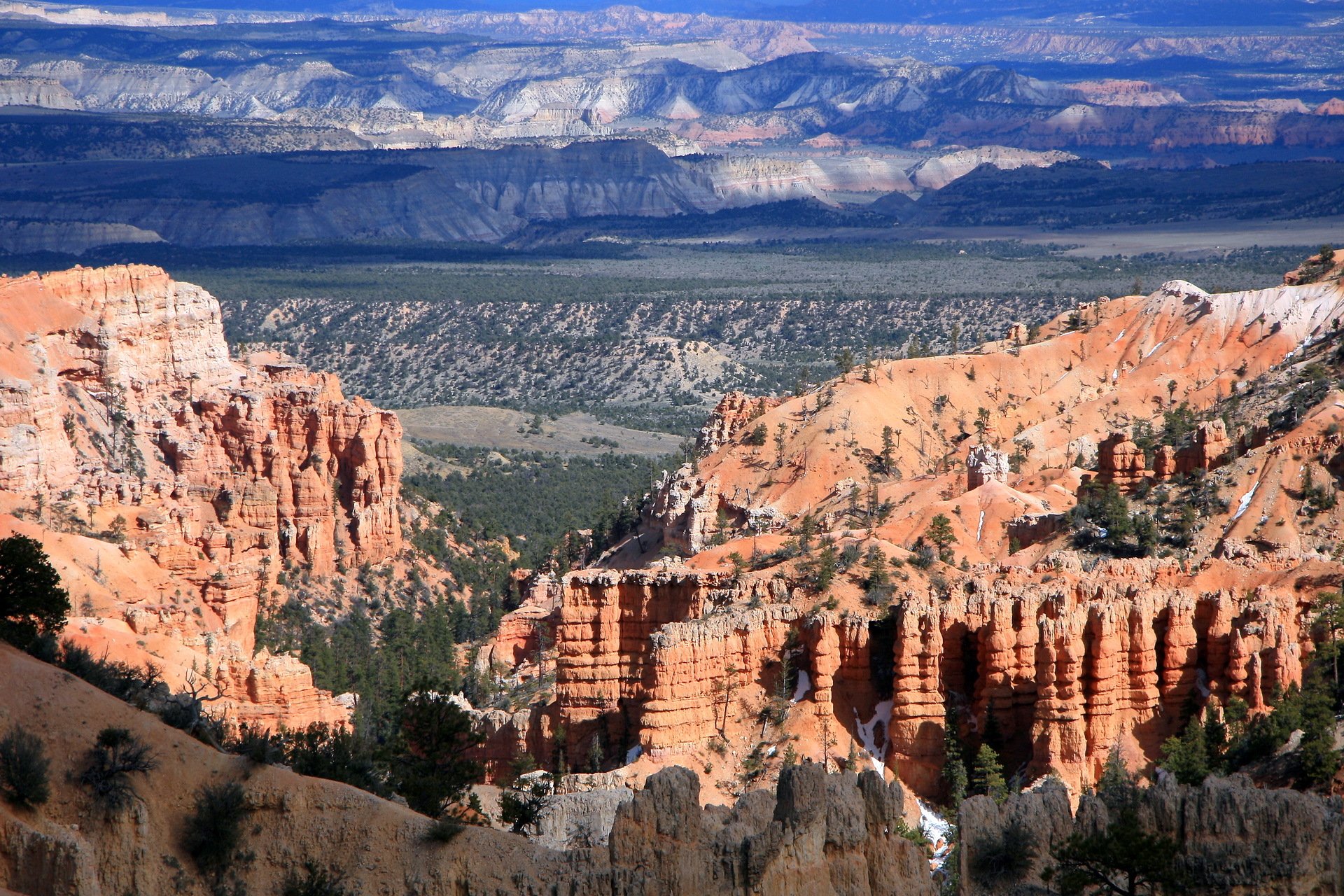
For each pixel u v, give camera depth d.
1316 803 123.88
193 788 117.62
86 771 114.00
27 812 110.88
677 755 178.12
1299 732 160.12
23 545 143.12
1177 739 172.75
